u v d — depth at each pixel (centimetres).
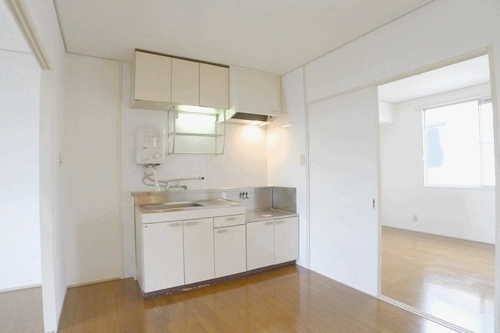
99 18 230
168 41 273
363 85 271
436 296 260
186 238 279
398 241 456
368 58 266
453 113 484
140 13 224
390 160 569
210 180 365
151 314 233
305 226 344
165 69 298
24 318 234
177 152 342
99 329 211
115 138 312
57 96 233
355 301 254
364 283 272
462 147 473
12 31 246
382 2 216
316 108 326
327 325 215
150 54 292
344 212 292
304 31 260
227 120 363
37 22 156
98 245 301
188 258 280
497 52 183
